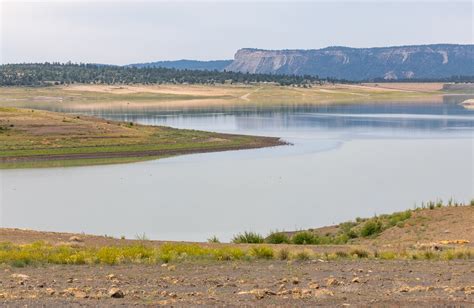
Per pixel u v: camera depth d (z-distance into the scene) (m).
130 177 57.41
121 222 37.84
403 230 24.05
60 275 14.09
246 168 62.69
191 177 57.06
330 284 12.74
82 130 90.56
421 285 12.54
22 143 78.75
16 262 15.52
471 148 80.00
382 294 11.47
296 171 60.34
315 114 158.75
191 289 12.30
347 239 24.36
